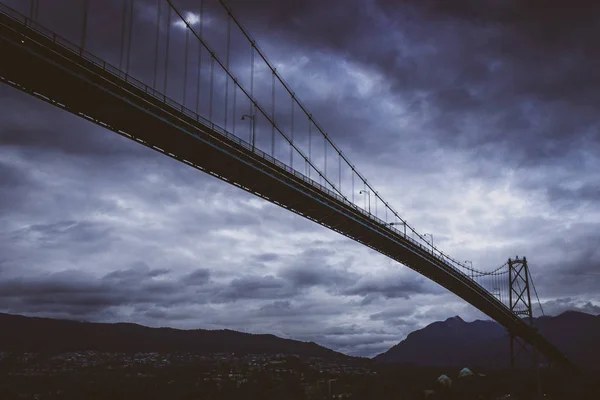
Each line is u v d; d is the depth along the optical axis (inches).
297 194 2618.1
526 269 5152.6
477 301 4569.4
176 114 2046.0
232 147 2252.7
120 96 1843.0
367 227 3105.3
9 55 1626.5
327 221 2945.4
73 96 1804.9
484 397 4739.2
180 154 2171.5
